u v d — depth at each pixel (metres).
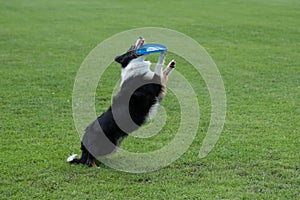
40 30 21.88
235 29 22.05
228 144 8.52
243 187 6.81
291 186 6.86
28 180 7.14
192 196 6.55
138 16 26.11
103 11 28.08
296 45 18.58
